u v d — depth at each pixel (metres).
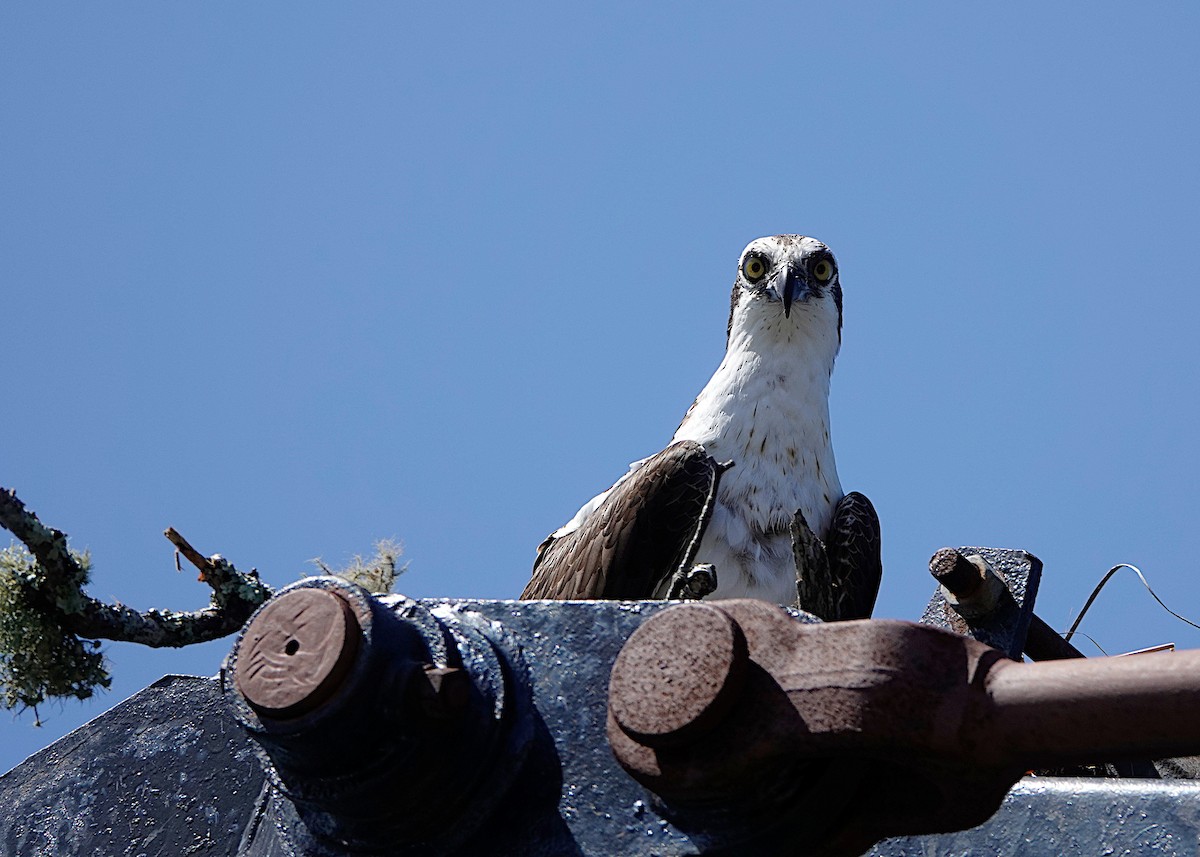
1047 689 4.44
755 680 4.79
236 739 7.70
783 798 4.86
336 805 5.34
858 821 5.06
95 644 9.41
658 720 4.77
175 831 7.50
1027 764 4.59
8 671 9.23
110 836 7.54
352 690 5.06
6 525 9.03
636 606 5.68
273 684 5.10
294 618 5.20
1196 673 4.24
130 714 7.87
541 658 5.61
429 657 5.35
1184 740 4.29
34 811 7.66
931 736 4.56
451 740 5.31
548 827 5.32
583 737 5.44
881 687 4.58
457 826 5.38
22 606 9.21
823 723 4.65
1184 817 6.70
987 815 4.86
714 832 5.07
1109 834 6.75
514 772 5.38
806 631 4.80
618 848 5.21
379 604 5.31
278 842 5.97
